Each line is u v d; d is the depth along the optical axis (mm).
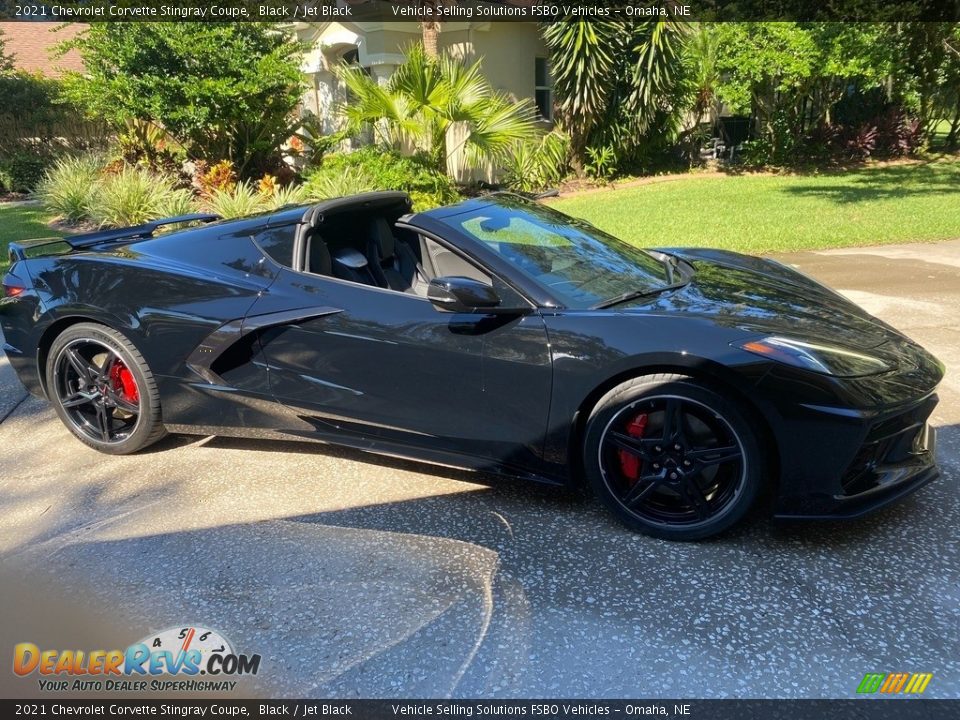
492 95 12906
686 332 2680
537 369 2840
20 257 3881
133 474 3514
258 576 2658
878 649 2201
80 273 3650
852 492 2650
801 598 2445
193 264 3529
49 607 2520
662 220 10703
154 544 2891
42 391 3828
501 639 2289
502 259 3086
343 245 3719
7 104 17422
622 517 2863
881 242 8883
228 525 3021
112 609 2502
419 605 2469
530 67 16234
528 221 3588
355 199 3670
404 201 3992
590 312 2857
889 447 2689
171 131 12172
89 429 3779
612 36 14477
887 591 2471
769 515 2951
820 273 7242
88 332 3584
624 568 2639
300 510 3129
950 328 5320
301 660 2232
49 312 3654
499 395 2936
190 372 3479
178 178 12484
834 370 2559
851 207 11508
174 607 2500
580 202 13391
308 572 2674
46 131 17766
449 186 12539
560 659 2195
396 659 2219
